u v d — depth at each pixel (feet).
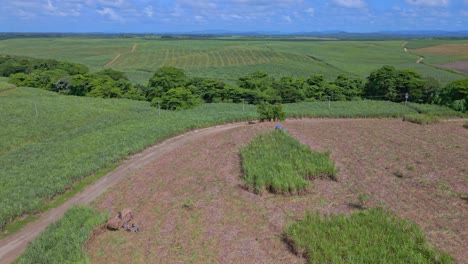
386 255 46.37
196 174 82.94
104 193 78.69
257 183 70.23
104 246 57.21
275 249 51.90
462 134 108.88
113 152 102.22
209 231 57.98
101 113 166.20
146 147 108.99
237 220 60.59
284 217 60.29
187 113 162.20
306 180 72.64
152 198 72.90
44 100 191.93
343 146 97.14
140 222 63.62
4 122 144.87
